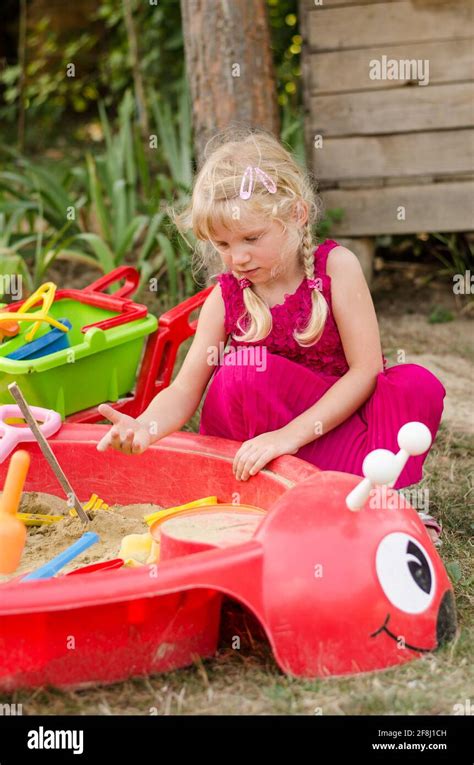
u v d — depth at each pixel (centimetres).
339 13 370
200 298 249
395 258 448
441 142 373
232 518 181
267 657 164
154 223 377
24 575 178
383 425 197
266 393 200
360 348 200
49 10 766
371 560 158
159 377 249
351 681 155
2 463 215
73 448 215
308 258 200
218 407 208
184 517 184
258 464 192
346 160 381
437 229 381
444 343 348
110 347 234
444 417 285
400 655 158
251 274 193
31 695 153
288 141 411
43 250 390
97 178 402
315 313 199
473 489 234
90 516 203
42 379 223
